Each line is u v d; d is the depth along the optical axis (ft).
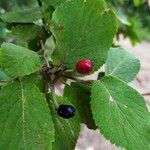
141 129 0.41
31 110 0.40
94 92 0.42
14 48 0.41
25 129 0.39
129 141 0.40
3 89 0.40
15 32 0.58
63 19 0.43
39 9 0.58
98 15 0.43
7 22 0.58
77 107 0.48
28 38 0.58
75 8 0.43
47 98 0.43
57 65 0.43
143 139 0.40
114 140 0.40
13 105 0.40
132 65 0.52
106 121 0.40
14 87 0.41
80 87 0.47
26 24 0.58
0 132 0.39
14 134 0.39
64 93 0.47
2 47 0.40
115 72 0.51
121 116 0.41
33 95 0.40
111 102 0.41
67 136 0.45
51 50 0.53
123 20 0.76
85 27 0.43
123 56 0.52
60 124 0.45
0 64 0.40
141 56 3.93
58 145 0.45
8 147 0.39
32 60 0.40
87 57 0.43
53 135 0.39
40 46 0.59
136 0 1.02
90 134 2.20
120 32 1.00
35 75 0.43
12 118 0.39
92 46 0.43
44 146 0.39
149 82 2.80
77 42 0.43
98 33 0.43
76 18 0.43
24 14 0.57
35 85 0.41
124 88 0.42
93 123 0.48
